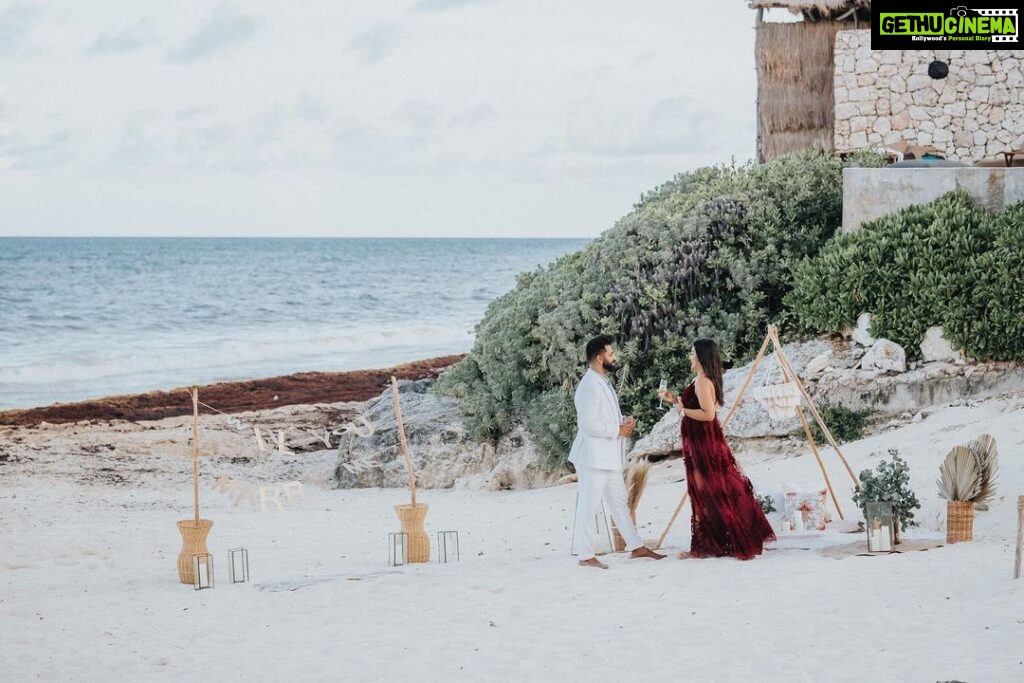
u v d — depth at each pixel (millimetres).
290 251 123688
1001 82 22953
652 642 7848
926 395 15766
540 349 19141
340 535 14281
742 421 16312
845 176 18109
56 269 81562
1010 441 12742
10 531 14688
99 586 11469
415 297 70625
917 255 16359
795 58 24516
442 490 18938
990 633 7168
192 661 8344
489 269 103688
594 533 11242
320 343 45406
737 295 18828
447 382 21109
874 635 7449
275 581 11086
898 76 23359
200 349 41406
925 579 8641
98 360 37719
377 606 9688
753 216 19344
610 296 18641
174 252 111812
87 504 17125
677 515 11805
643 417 17906
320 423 25188
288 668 7973
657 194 23328
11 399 32625
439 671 7648
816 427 15859
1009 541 9844
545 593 9516
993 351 15602
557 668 7504
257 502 17672
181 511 16656
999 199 17250
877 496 10094
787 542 10492
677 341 18266
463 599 9656
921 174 17641
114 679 7992
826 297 17156
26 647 9008
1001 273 15508
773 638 7633
